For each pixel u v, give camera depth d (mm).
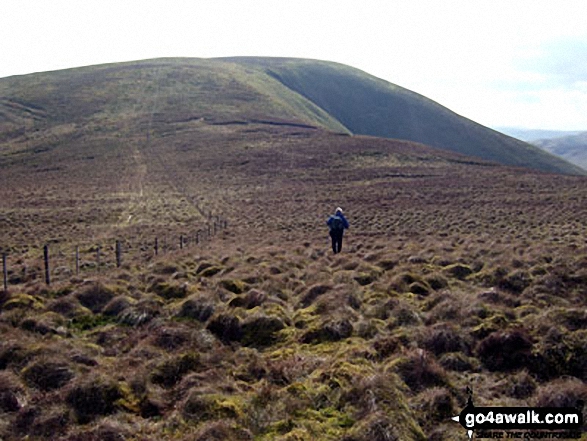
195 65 185875
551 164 159750
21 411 7465
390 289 13781
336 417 7285
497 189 57188
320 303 12547
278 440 6641
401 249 22078
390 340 9680
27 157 89750
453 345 9555
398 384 7824
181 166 80062
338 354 9281
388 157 85500
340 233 21922
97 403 7766
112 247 29625
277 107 137875
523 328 9891
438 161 84812
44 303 13508
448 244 22969
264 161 82125
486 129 188750
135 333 11250
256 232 35500
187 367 9039
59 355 9242
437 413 7348
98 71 170875
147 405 7887
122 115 123250
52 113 124625
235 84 157625
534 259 16391
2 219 42688
